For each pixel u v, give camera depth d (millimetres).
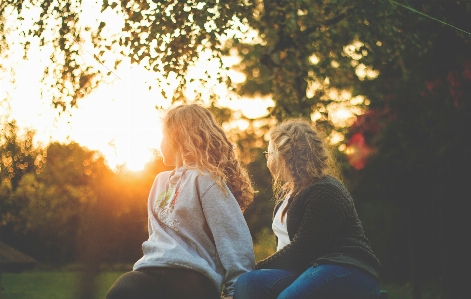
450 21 8156
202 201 2648
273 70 9234
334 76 9453
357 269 2736
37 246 30781
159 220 2719
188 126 2777
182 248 2588
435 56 8656
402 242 19266
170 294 2527
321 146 3018
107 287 20078
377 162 10445
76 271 28516
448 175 8867
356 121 9945
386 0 7820
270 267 2859
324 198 2812
